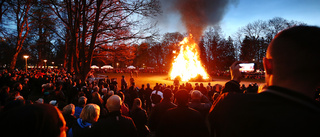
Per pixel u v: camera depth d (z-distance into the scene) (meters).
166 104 3.43
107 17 14.85
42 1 13.98
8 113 1.00
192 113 2.14
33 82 14.25
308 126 0.65
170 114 2.14
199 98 3.77
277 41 0.87
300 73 0.76
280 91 0.79
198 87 10.02
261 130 0.72
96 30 13.61
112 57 16.92
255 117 0.75
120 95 5.05
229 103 0.93
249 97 0.88
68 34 16.72
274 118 0.71
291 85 0.78
